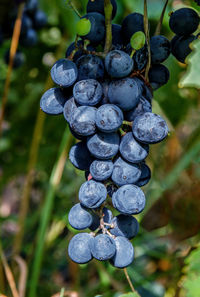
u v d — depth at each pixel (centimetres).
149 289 56
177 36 40
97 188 36
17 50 59
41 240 52
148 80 39
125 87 35
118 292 52
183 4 51
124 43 39
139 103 36
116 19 55
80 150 38
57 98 37
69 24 56
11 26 55
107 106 35
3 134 80
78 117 35
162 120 35
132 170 36
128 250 37
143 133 35
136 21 38
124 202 36
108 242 36
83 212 37
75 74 36
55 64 36
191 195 55
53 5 61
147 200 56
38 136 59
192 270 47
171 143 60
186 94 58
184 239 55
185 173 56
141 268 60
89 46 38
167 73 40
